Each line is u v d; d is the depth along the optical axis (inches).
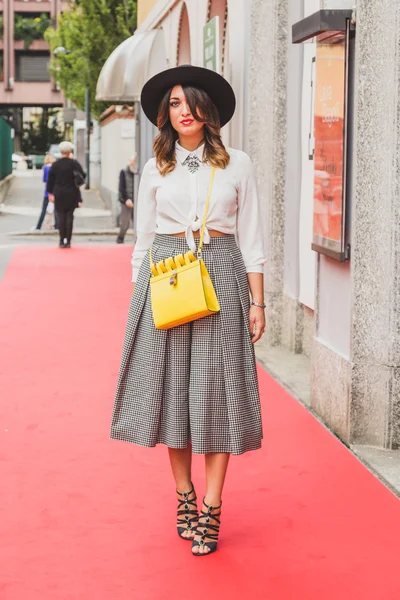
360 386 250.1
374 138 240.8
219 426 179.5
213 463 183.0
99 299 518.3
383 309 243.0
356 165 244.7
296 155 358.9
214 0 547.8
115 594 166.2
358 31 241.4
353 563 179.5
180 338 179.0
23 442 255.8
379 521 200.7
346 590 168.1
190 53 659.4
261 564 178.7
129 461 239.0
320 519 201.5
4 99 3769.7
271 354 366.0
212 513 183.9
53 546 186.9
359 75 241.6
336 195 259.3
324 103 269.3
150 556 182.1
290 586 169.5
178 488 191.8
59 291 547.8
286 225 371.2
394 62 229.9
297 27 272.5
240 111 415.2
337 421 262.2
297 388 313.7
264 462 238.4
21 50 3735.2
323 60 270.5
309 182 345.1
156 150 181.3
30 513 204.4
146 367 181.0
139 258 189.3
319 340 280.5
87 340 399.9
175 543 188.1
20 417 280.7
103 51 1461.6
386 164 236.7
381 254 241.9
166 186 179.5
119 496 214.5
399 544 188.9
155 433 181.9
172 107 178.9
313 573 175.0
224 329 177.2
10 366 348.8
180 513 192.1
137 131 848.3
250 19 382.3
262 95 375.2
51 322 443.5
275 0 365.7
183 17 693.9
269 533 193.6
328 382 270.1
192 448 181.5
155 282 177.0
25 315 463.2
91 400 300.5
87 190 1852.9
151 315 180.5
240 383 179.2
